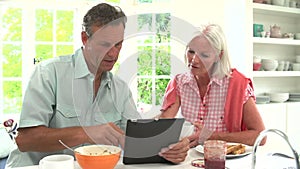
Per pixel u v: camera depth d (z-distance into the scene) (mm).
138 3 3271
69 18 3469
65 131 1441
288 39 3543
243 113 1948
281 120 3352
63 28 3465
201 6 3217
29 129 1465
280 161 1455
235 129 1910
